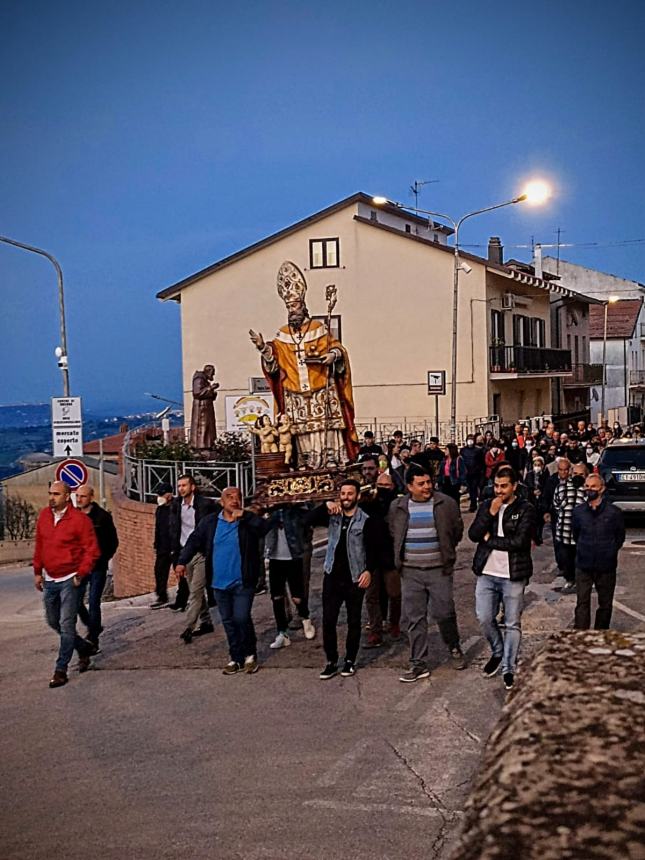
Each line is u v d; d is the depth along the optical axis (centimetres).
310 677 894
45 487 4503
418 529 862
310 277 3541
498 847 131
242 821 577
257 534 923
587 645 208
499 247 4309
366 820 571
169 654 1012
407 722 753
